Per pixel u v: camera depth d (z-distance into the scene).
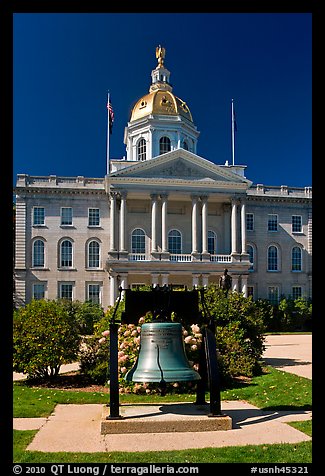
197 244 58.97
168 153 57.84
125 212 57.25
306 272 66.31
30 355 17.83
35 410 12.43
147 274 57.94
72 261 60.56
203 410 11.02
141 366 10.66
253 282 64.31
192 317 11.48
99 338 18.30
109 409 11.05
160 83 74.81
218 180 58.94
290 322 59.09
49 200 60.78
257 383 17.09
